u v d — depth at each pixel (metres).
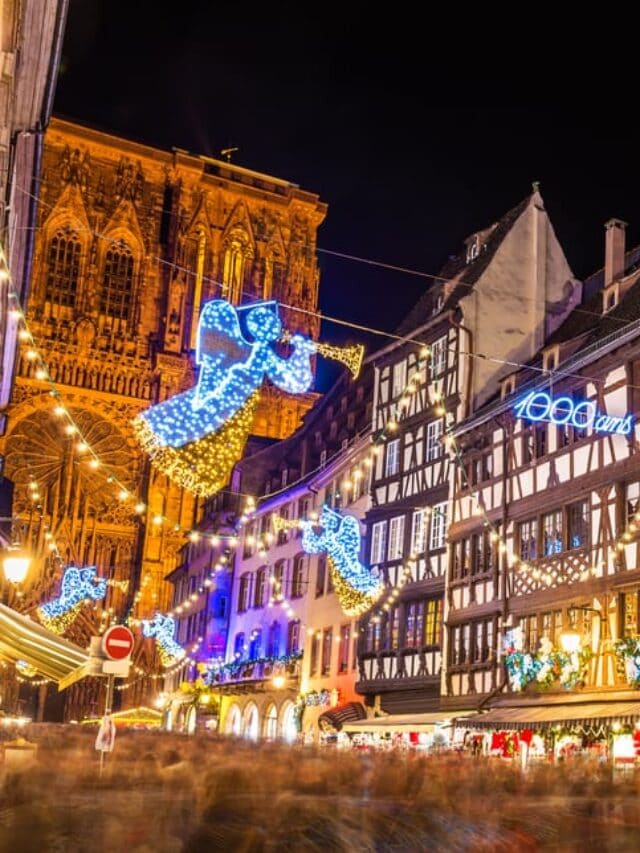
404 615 34.81
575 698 25.09
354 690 37.19
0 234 15.42
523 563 28.36
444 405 34.78
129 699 68.69
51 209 75.56
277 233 83.44
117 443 73.56
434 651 32.75
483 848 4.17
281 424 77.44
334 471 43.38
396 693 34.75
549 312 36.09
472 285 35.28
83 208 76.88
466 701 30.20
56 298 75.12
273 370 18.58
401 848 4.14
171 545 72.25
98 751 7.56
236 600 54.12
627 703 23.05
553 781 5.62
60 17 13.84
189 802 4.49
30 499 69.94
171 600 70.25
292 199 84.44
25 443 71.38
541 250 36.53
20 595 64.56
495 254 35.97
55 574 69.12
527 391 30.11
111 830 4.01
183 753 6.75
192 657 58.78
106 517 72.12
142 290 77.56
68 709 69.31
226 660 53.34
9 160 15.47
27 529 68.88
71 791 4.61
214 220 81.94
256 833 4.12
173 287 77.75
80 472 72.06
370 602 31.75
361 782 5.44
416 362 35.47
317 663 41.66
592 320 31.92
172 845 3.98
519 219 36.69
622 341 25.91
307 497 47.00
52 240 76.19
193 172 81.12
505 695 28.47
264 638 48.69
